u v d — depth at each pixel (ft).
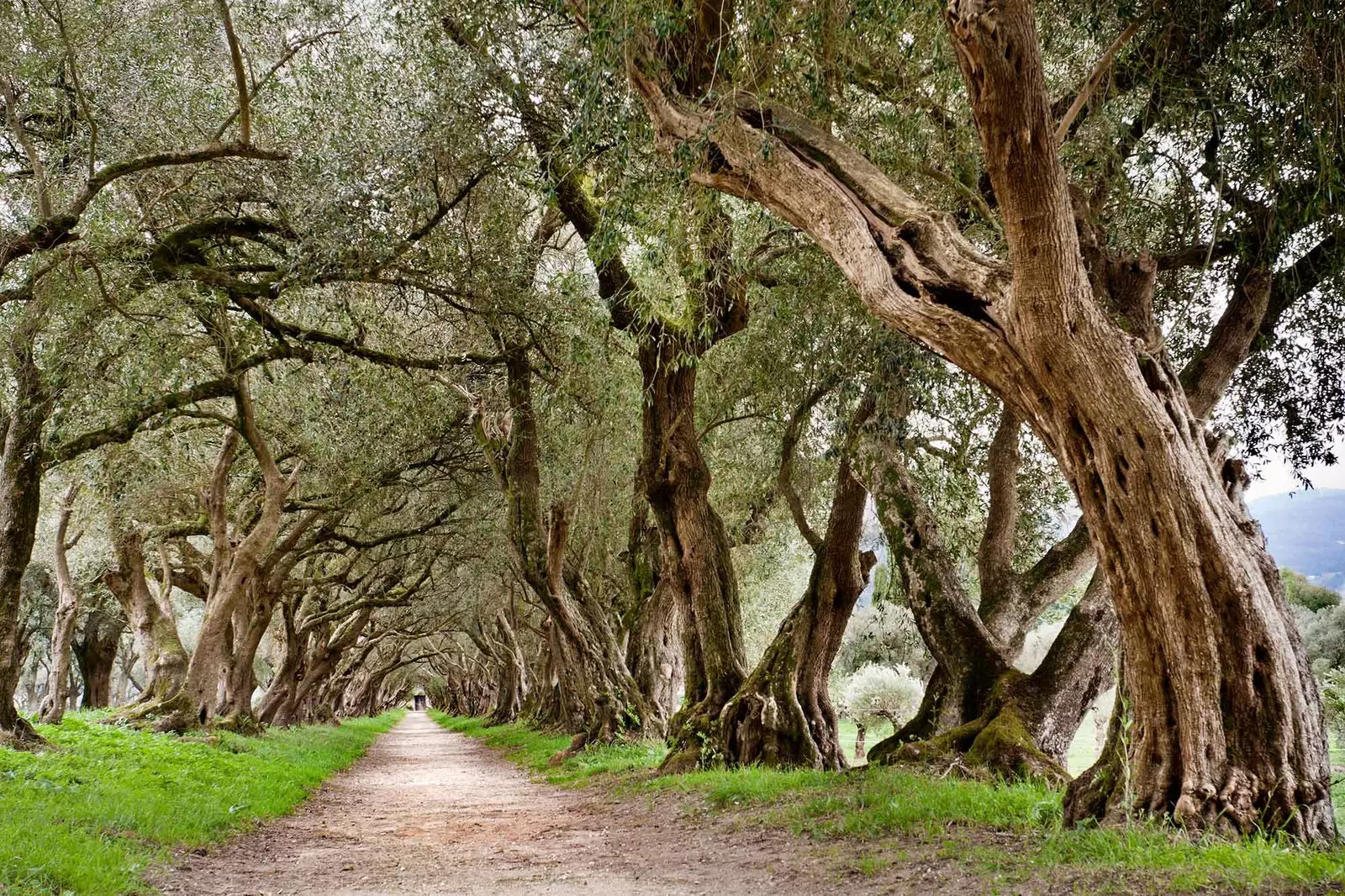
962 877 20.66
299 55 46.47
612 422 65.77
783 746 47.93
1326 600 124.77
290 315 56.90
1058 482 49.83
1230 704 20.74
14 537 43.57
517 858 30.17
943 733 36.29
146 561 91.15
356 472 73.26
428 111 41.60
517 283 49.90
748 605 95.35
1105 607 36.70
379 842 34.37
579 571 84.53
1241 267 31.89
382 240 42.11
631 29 23.93
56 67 39.91
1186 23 26.30
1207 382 31.63
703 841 31.40
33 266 38.40
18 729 43.83
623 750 69.92
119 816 28.76
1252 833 19.94
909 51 30.30
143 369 42.14
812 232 24.14
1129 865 18.83
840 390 41.24
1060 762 35.55
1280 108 26.71
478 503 87.45
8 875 19.02
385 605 119.96
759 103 25.12
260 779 48.73
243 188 45.85
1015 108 18.24
